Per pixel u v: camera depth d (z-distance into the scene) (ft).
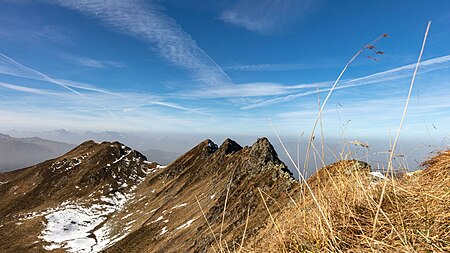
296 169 9.46
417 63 7.82
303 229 10.16
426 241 8.14
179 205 309.83
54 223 375.25
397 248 8.05
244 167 221.46
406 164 13.28
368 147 10.18
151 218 318.04
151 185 474.08
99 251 288.92
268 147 214.28
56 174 557.74
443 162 13.05
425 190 10.81
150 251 220.84
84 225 381.60
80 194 487.61
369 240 8.70
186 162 476.13
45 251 309.01
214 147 488.85
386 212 10.10
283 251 9.37
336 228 9.57
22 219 407.64
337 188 10.89
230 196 198.08
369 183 12.03
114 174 537.24
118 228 346.13
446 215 8.58
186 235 197.36
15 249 316.81
